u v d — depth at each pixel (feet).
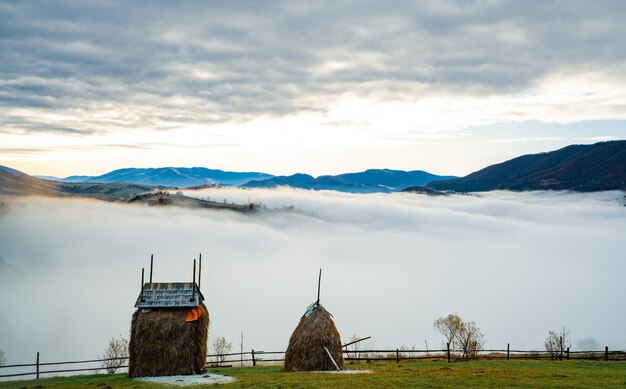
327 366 127.85
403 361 154.71
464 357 163.32
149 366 121.19
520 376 109.60
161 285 128.77
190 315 124.77
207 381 110.93
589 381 101.50
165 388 102.42
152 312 124.36
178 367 121.70
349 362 153.07
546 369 126.62
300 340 129.70
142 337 121.80
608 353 158.81
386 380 103.55
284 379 108.88
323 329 130.21
